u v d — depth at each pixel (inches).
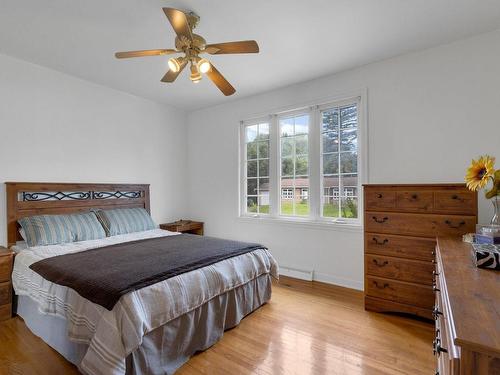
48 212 117.6
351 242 120.6
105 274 69.4
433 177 101.9
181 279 72.8
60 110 122.5
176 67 76.4
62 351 72.0
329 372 66.9
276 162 146.2
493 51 91.4
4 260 92.4
